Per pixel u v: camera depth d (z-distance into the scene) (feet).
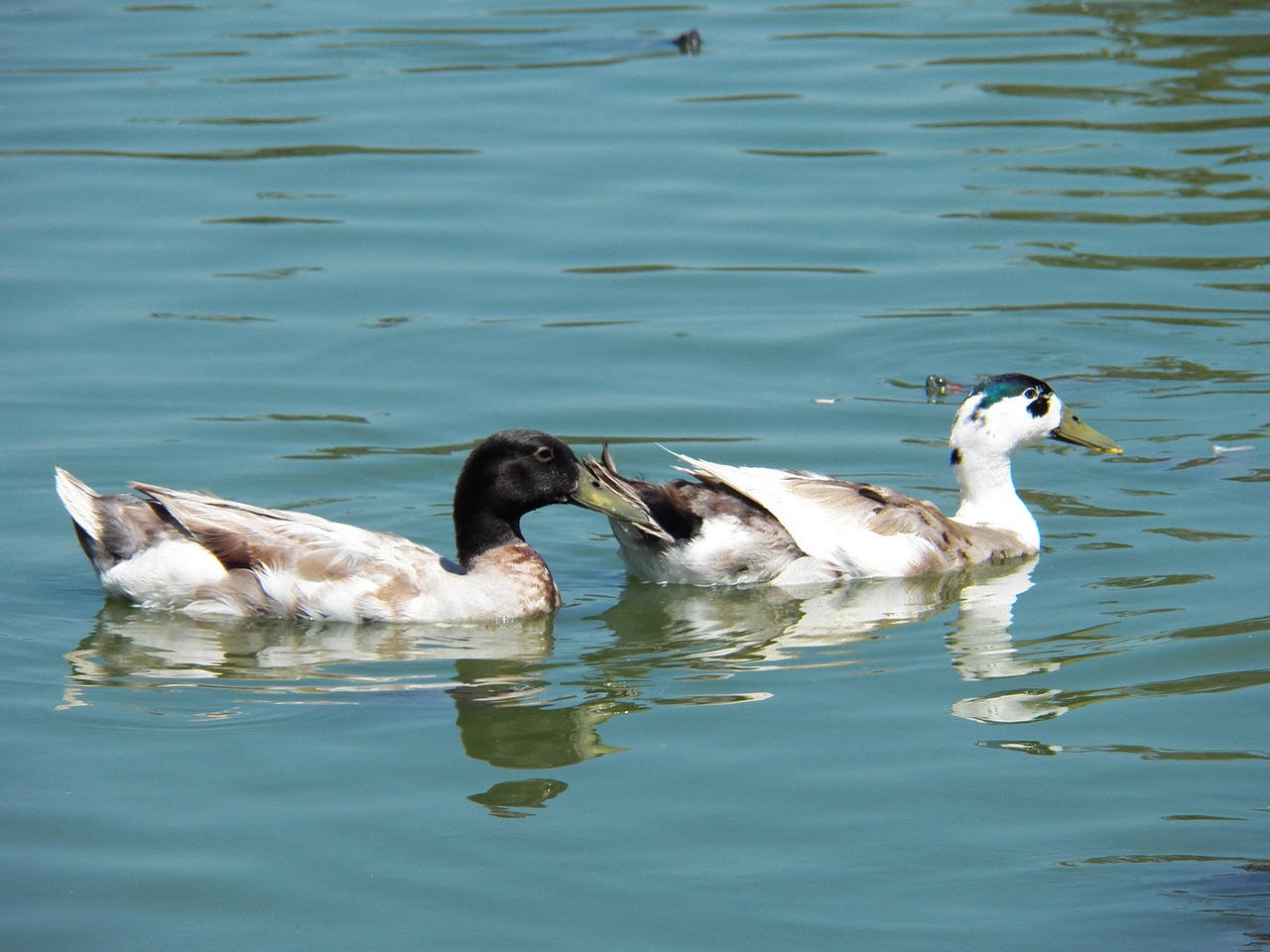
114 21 110.32
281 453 55.31
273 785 35.01
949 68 96.53
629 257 73.00
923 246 74.23
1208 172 81.20
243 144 85.35
